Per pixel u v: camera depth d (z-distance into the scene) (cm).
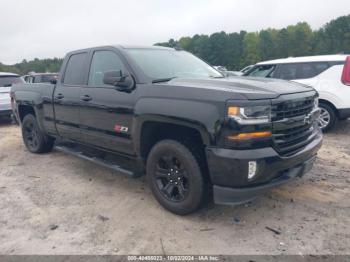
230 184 311
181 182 355
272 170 312
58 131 539
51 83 551
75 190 450
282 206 379
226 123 302
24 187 468
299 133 353
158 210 380
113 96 409
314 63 744
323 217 352
